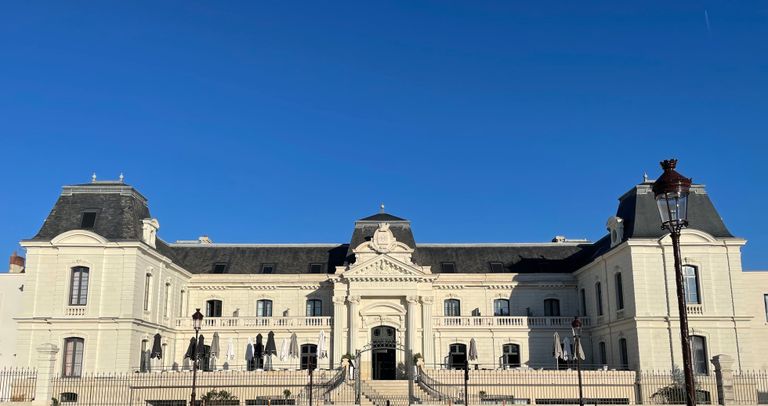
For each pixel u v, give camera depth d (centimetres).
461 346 5925
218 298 6150
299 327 5859
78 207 5316
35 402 3697
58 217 5275
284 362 5819
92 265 5025
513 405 4119
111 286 4991
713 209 5306
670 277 5022
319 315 6084
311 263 6388
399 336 5700
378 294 5716
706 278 5022
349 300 5709
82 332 4925
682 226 1741
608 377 4781
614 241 5462
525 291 6216
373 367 5691
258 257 6481
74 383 4634
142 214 5497
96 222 5222
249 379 4800
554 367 5844
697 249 5062
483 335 5928
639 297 4984
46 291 4997
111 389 4647
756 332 5412
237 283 6138
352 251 6031
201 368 5716
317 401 4372
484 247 6644
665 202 1764
